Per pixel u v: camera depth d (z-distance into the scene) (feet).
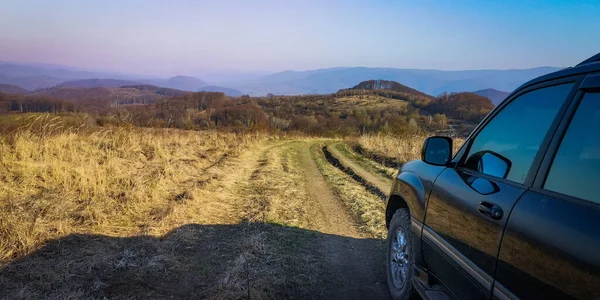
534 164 6.21
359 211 23.75
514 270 5.79
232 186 29.09
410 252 10.94
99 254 13.23
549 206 5.34
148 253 13.98
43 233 13.96
